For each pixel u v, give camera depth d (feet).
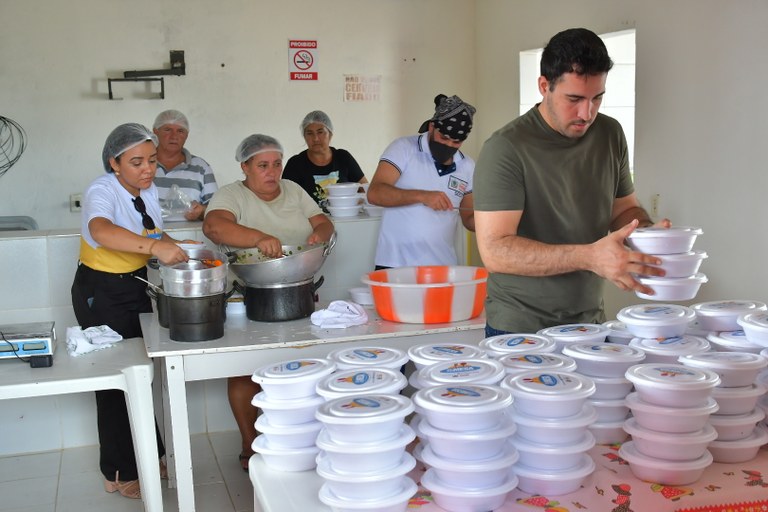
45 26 18.22
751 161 12.06
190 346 8.47
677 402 4.79
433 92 21.67
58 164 18.65
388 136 21.35
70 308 11.59
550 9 17.89
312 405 5.19
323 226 10.84
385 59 21.06
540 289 6.73
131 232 9.14
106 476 10.77
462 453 4.43
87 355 8.83
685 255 5.66
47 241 11.42
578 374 5.08
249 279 9.36
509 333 6.84
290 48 20.10
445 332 8.95
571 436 4.67
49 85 18.40
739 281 12.51
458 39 21.68
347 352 5.98
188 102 19.45
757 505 4.71
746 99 12.09
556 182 6.55
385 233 11.34
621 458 5.17
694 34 13.16
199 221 12.84
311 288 9.71
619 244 5.70
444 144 10.93
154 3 18.89
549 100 6.41
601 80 6.21
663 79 14.05
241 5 19.56
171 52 19.08
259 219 10.70
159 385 11.53
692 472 4.73
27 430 12.22
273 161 10.66
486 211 6.52
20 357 8.37
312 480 5.12
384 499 4.38
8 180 18.38
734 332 5.96
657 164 14.35
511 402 4.53
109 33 18.66
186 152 15.44
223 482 11.03
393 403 4.61
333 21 20.42
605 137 6.82
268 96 20.07
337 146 20.97
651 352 5.57
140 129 9.50
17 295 11.41
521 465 4.76
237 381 11.04
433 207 10.74
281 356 8.56
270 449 5.23
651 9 14.29
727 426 5.05
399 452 4.47
